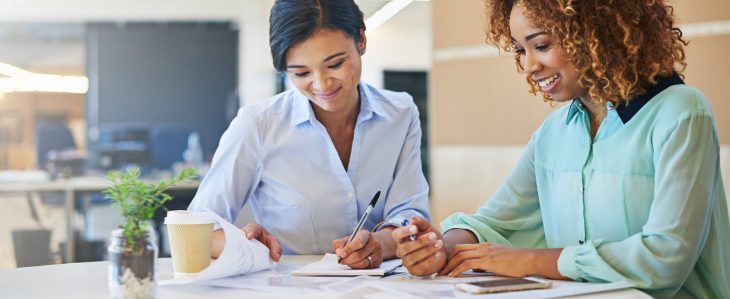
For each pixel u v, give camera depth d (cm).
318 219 207
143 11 1076
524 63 170
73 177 654
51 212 738
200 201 204
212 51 1087
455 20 440
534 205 197
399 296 140
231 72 1088
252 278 162
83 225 705
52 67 1445
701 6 333
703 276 166
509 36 179
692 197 151
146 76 1079
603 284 148
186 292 148
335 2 183
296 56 183
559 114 186
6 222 747
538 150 189
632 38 158
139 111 1079
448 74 444
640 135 162
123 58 1076
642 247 151
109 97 1074
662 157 155
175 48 1082
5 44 1366
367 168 209
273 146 203
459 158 442
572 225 176
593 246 155
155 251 138
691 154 153
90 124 1074
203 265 167
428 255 163
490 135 427
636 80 160
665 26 166
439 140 451
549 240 188
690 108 155
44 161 900
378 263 174
